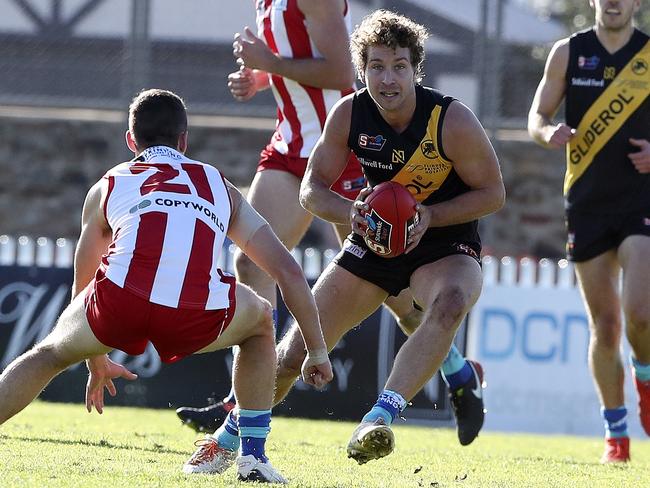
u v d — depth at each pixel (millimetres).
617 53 23750
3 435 20484
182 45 50156
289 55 22750
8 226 55750
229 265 37031
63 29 51219
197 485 14297
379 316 35938
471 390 22172
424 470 18672
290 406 35719
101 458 17359
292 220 22188
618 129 23500
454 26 47094
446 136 17094
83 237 15484
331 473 17234
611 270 23750
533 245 54219
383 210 16562
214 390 35781
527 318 37781
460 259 17453
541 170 54406
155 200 14797
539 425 37562
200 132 54969
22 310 36906
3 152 55969
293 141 22266
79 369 35594
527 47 50188
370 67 16656
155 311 14422
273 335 15281
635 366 23703
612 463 22953
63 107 48719
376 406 15406
